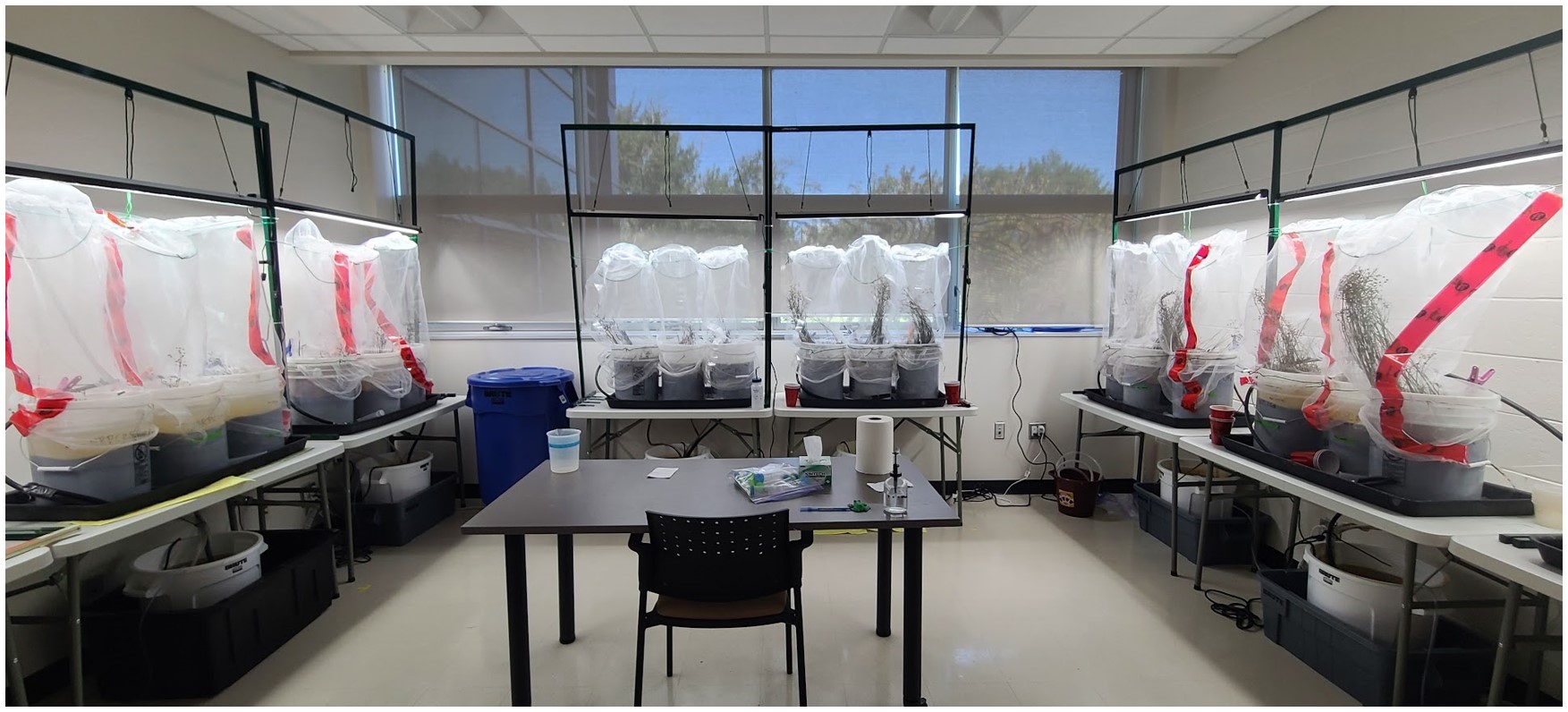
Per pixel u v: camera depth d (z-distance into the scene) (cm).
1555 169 190
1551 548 139
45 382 164
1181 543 300
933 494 190
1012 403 389
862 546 312
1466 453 171
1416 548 169
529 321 382
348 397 272
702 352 321
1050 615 245
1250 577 278
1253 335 247
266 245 261
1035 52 330
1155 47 324
